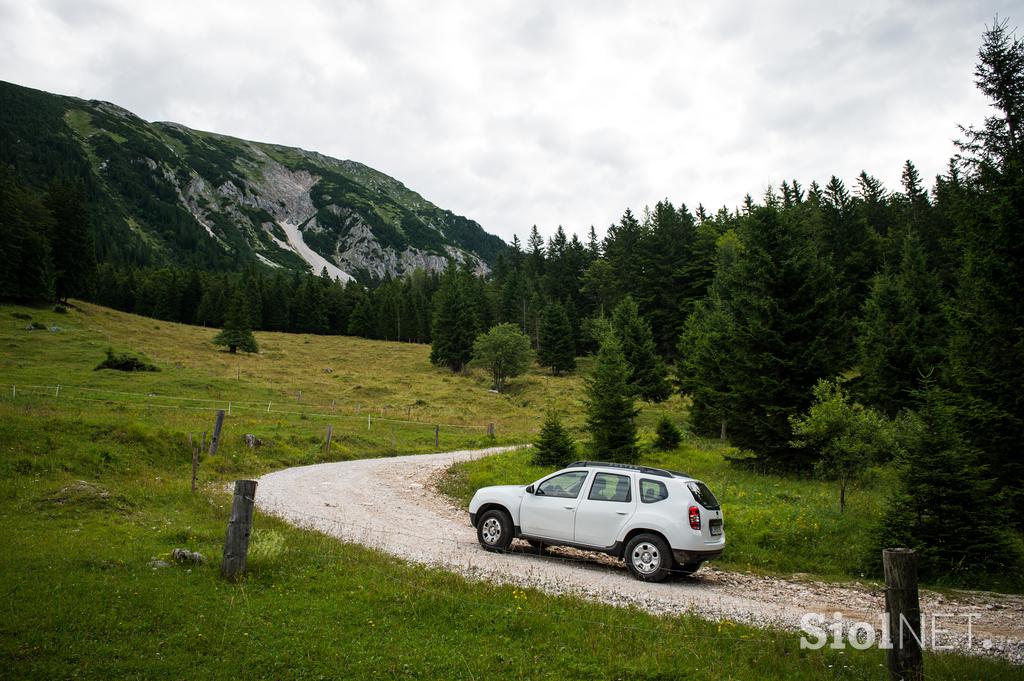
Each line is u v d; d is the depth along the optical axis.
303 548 10.03
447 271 144.62
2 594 6.41
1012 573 11.74
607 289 102.56
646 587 10.13
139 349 63.25
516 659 5.81
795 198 81.25
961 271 16.41
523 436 45.34
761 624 8.13
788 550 13.23
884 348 28.41
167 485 16.36
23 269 71.69
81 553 8.37
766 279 25.12
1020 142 15.82
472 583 8.59
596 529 11.23
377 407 54.62
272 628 6.18
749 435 24.53
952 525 12.03
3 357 49.06
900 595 5.50
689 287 78.38
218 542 10.19
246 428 31.59
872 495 17.75
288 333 119.00
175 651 5.45
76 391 38.53
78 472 16.72
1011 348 14.84
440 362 89.56
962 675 6.20
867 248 59.66
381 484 21.83
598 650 6.16
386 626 6.54
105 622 5.93
